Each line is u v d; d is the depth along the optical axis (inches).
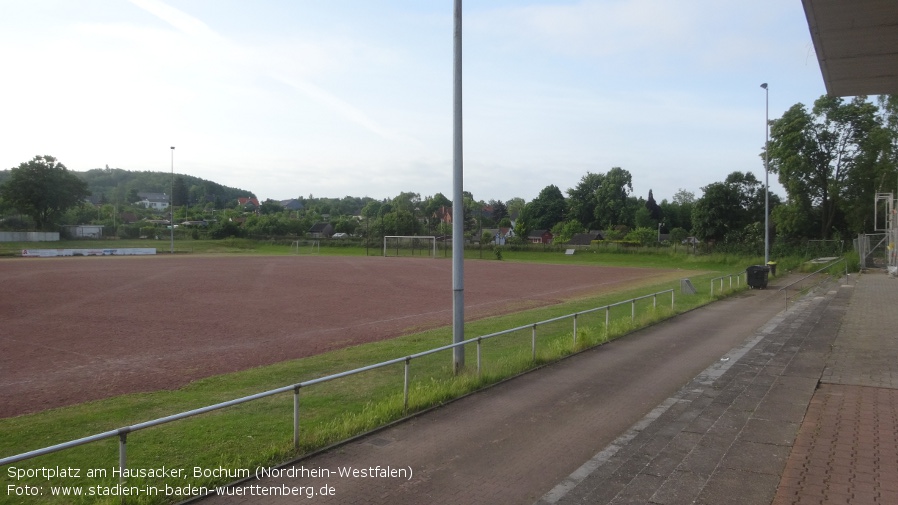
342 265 2087.8
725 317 815.1
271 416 375.9
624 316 821.2
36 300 1015.6
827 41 455.5
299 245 3526.1
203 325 788.0
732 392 389.1
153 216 5447.8
